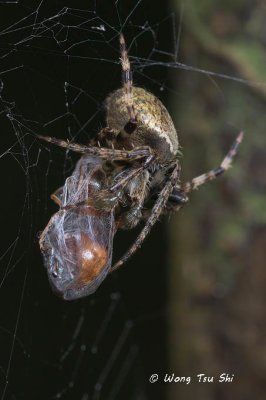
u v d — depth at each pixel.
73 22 0.13
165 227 0.15
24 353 0.14
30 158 0.13
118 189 0.12
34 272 0.14
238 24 0.14
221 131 0.14
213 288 0.14
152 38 0.14
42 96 0.14
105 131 0.13
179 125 0.14
